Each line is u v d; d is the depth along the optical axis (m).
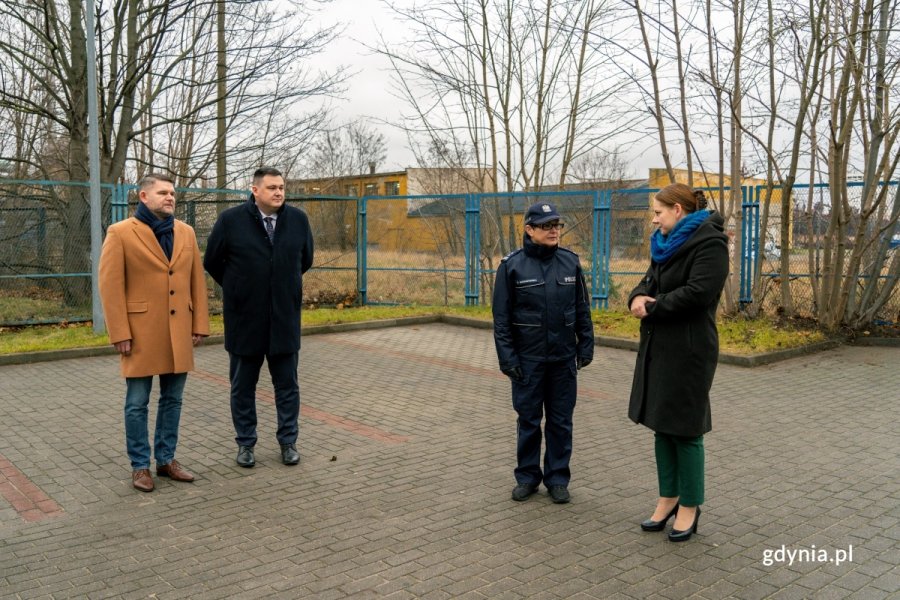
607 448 5.82
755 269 11.66
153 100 14.46
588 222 13.14
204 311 5.21
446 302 14.20
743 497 4.75
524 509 4.55
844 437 6.10
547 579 3.62
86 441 5.98
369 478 5.14
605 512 4.51
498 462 5.50
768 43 10.44
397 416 6.82
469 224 13.84
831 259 10.91
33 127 17.53
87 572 3.70
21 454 5.64
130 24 14.20
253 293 5.23
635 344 10.23
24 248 11.92
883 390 7.80
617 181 18.09
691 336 3.94
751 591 3.49
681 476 4.06
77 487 4.95
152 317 4.88
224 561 3.83
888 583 3.57
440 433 6.28
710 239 3.87
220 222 5.27
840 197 10.83
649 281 4.16
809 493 4.82
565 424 4.68
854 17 9.94
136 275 4.86
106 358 9.46
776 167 10.77
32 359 9.20
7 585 3.56
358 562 3.82
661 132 11.51
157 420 5.12
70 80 14.09
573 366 4.70
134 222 4.89
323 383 8.20
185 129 18.59
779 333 10.29
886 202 10.90
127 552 3.94
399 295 14.55
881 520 4.36
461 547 4.00
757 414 6.84
